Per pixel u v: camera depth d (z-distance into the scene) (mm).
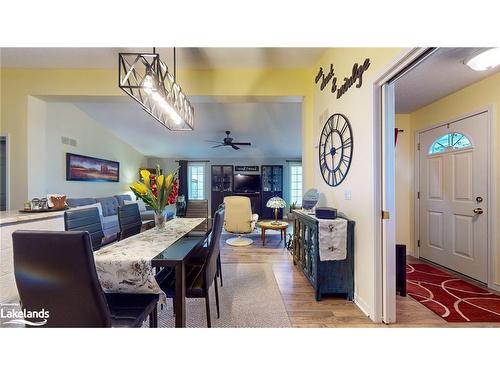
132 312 1342
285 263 3488
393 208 1964
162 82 2107
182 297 1477
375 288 1948
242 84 3492
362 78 2148
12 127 3508
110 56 3139
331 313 2092
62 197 2854
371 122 1982
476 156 2814
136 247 1720
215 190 8406
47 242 1039
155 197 2277
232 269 3232
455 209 3098
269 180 8375
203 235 2117
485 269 2701
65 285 1074
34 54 3107
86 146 5480
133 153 7477
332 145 2852
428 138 3508
